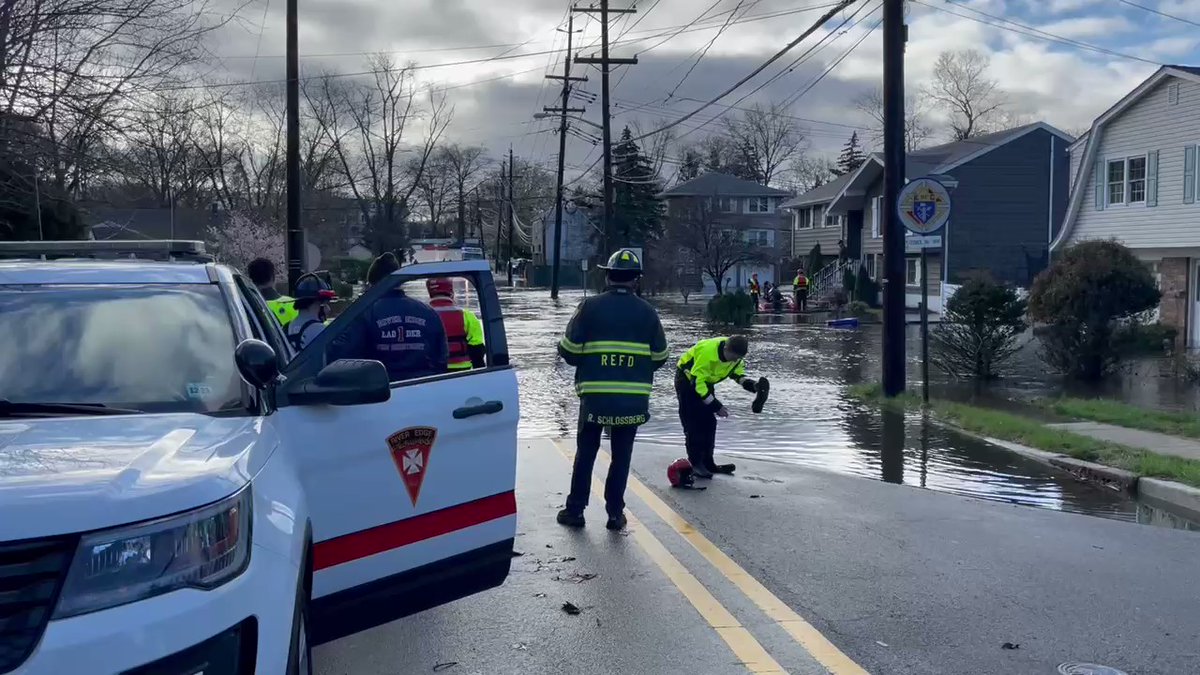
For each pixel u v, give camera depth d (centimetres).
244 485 326
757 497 892
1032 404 1627
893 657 532
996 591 641
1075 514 862
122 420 365
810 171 10994
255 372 381
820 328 3569
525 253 11312
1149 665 525
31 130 1305
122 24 1309
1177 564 704
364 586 461
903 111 1612
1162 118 2591
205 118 4850
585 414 764
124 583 284
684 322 3844
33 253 517
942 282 4028
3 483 289
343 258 7375
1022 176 4288
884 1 1579
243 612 308
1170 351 2336
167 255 531
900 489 938
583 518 787
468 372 517
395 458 471
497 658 532
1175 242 2562
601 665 522
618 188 6700
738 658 530
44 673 267
